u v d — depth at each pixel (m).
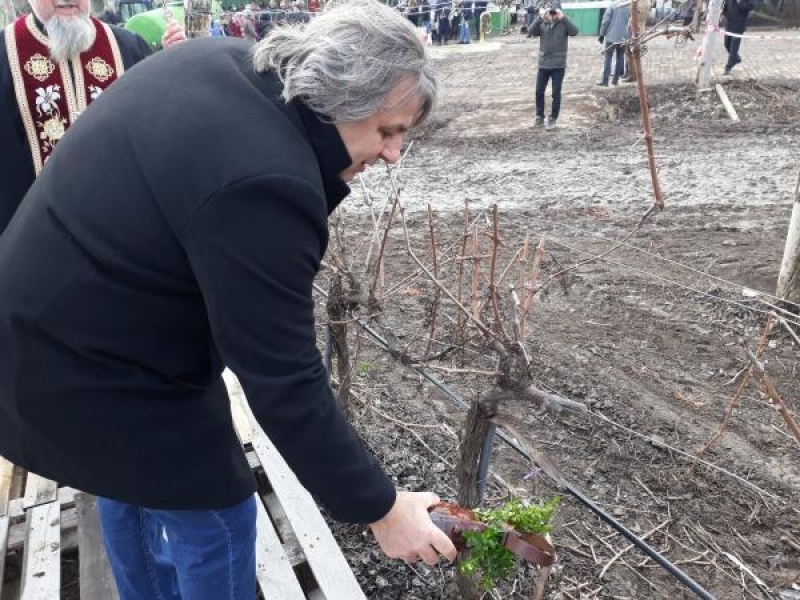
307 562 2.20
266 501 2.51
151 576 1.91
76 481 1.49
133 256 1.21
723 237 5.43
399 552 1.43
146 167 1.16
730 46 10.91
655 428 3.26
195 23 4.91
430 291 4.61
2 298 1.32
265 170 1.09
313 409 1.22
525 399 1.73
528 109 10.70
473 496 1.98
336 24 1.17
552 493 2.85
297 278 1.17
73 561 2.45
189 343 1.38
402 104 1.23
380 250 2.44
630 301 4.50
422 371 2.62
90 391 1.34
